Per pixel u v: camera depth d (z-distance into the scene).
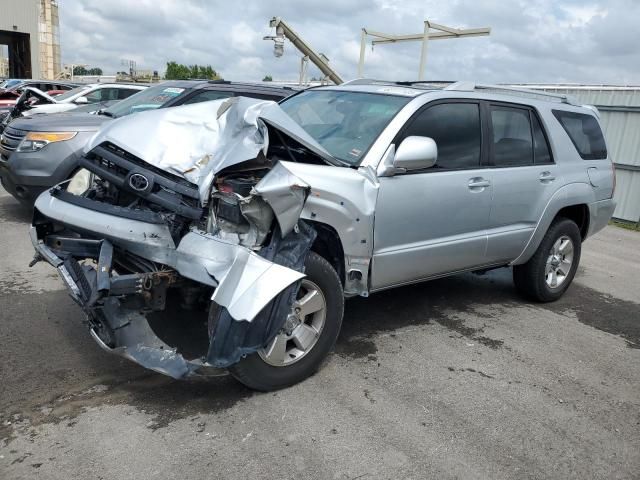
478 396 3.67
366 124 4.23
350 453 2.98
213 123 3.60
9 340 3.96
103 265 3.00
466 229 4.57
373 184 3.83
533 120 5.21
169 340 3.96
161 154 3.32
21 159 6.62
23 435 2.94
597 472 3.01
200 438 3.01
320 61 15.28
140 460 2.80
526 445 3.19
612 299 6.04
